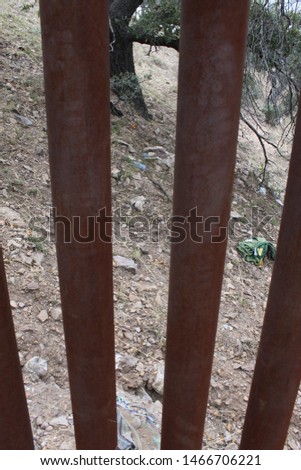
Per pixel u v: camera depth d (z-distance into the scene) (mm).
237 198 6508
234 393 3662
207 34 1011
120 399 3066
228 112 1088
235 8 992
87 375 1416
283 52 6469
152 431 2832
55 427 2777
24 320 3594
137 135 6836
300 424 3566
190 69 1059
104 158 1142
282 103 7660
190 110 1093
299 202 1181
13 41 7387
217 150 1120
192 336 1342
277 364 1367
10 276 3861
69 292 1290
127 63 7277
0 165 4938
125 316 3953
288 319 1295
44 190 4938
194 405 1471
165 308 4160
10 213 4445
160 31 7000
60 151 1108
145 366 3562
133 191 5539
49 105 1075
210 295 1294
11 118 5609
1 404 1350
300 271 1232
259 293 4902
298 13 6395
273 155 8750
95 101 1062
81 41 988
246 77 6574
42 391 3043
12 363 1317
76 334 1346
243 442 1588
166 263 4773
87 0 957
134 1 6930
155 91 9117
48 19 979
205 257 1241
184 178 1168
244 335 4211
